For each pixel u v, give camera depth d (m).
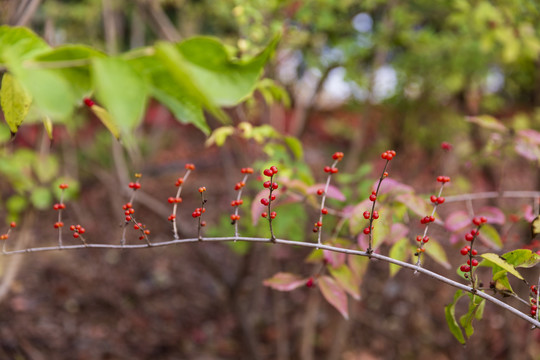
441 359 4.66
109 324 4.94
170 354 4.70
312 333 4.12
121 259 5.95
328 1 2.96
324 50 3.44
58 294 5.17
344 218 1.79
